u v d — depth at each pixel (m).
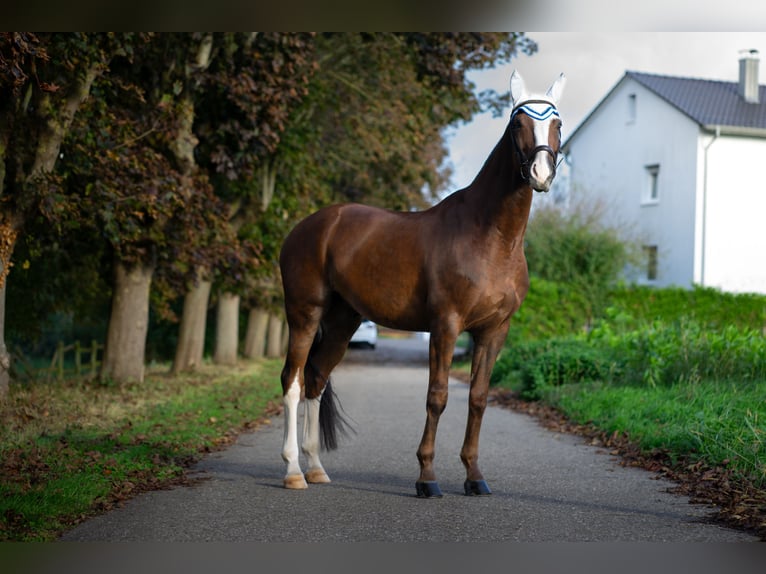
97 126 12.30
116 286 15.25
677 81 37.50
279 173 20.00
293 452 7.30
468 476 6.95
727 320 26.00
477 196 6.76
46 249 15.53
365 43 19.38
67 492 6.39
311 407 7.61
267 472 7.97
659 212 35.75
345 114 21.92
